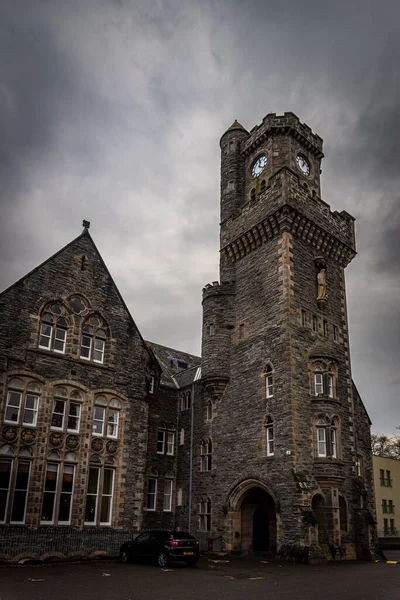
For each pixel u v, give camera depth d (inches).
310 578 767.1
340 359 1320.1
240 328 1390.3
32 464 1032.2
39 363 1095.0
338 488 1135.0
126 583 689.6
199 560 1037.2
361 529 1155.9
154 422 1521.9
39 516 1007.0
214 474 1332.4
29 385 1073.5
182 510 1433.3
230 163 1675.7
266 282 1336.1
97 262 1270.9
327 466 1116.5
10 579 714.8
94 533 1066.1
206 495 1350.9
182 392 1599.4
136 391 1235.9
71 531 1038.4
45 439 1056.8
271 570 871.1
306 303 1290.6
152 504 1448.1
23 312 1101.1
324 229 1387.8
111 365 1209.4
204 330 1462.8
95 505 1100.5
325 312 1333.7
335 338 1333.7
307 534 1016.2
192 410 1507.1
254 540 1259.8
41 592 604.4
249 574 810.2
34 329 1109.1
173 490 1491.1
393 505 1911.9
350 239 1491.1
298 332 1233.4
